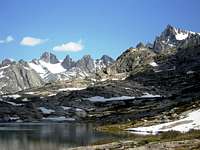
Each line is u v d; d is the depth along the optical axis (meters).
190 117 165.12
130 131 171.00
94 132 184.62
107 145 108.56
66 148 117.94
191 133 117.56
